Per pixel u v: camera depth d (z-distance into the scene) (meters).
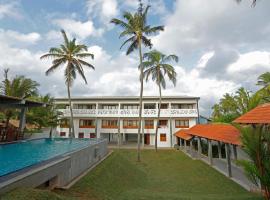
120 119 37.47
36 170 6.72
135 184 13.00
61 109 36.38
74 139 24.11
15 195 5.05
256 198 8.55
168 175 16.28
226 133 15.84
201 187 12.78
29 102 17.34
